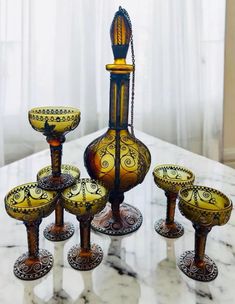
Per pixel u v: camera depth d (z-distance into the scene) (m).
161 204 0.86
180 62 1.84
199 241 0.59
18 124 1.68
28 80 1.60
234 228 0.76
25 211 0.54
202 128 2.01
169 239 0.71
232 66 2.08
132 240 0.70
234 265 0.63
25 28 1.55
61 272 0.60
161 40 1.78
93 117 1.77
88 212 0.57
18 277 0.58
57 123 0.62
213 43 1.92
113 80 0.69
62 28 1.62
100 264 0.62
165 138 1.93
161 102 1.86
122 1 1.68
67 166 0.76
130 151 0.71
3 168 1.05
